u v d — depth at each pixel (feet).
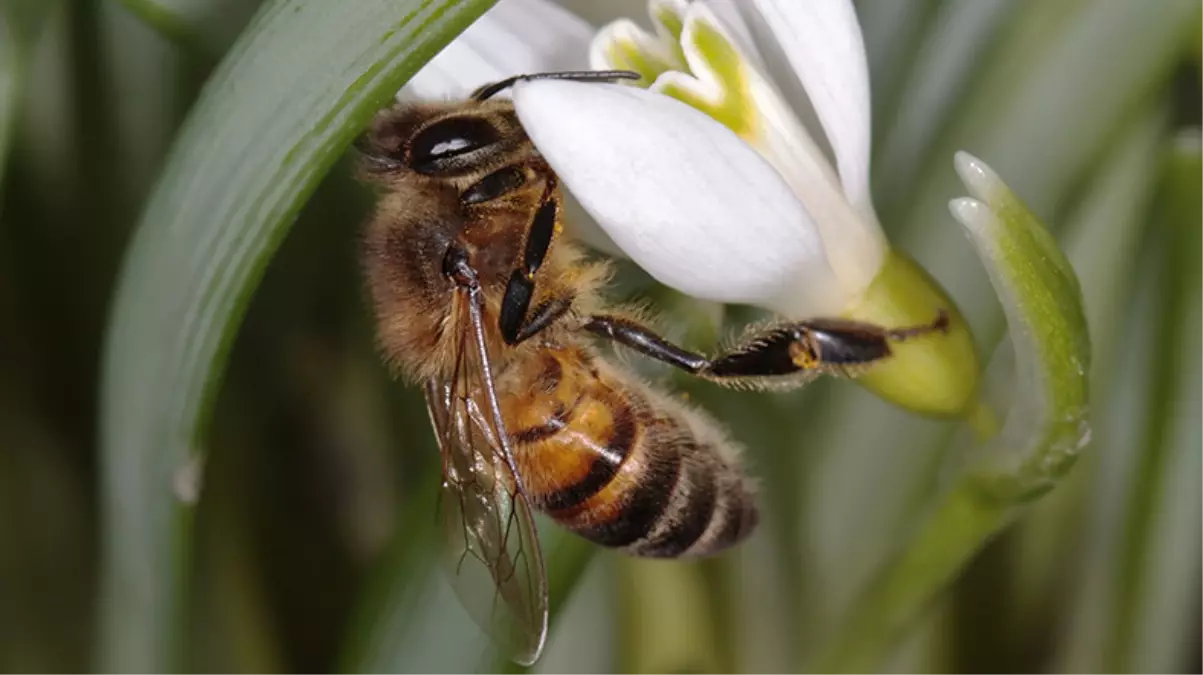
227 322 0.29
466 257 0.31
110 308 0.29
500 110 0.30
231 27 0.30
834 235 0.29
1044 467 0.29
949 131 0.32
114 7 0.32
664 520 0.31
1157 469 0.32
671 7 0.29
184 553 0.30
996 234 0.28
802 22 0.29
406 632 0.31
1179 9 0.31
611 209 0.28
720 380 0.31
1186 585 0.32
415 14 0.27
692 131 0.28
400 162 0.31
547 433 0.31
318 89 0.28
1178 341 0.31
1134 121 0.32
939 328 0.30
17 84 0.29
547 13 0.30
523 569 0.31
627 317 0.31
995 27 0.31
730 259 0.29
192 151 0.28
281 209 0.28
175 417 0.29
